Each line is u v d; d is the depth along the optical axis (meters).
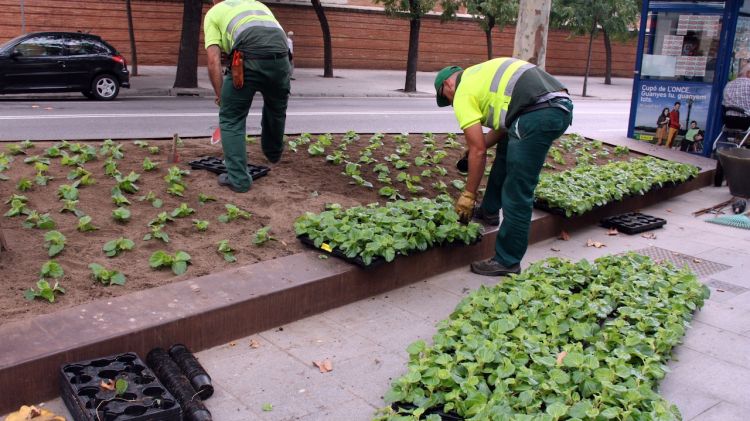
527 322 4.17
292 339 4.27
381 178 6.96
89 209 5.34
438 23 35.41
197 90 19.73
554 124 5.04
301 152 7.75
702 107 10.48
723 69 10.25
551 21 32.25
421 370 3.49
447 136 10.05
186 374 3.56
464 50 36.78
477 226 5.59
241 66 5.70
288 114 14.42
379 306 4.85
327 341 4.27
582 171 8.08
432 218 5.46
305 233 5.13
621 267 5.34
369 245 4.78
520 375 3.43
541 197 6.78
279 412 3.47
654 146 10.84
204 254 4.81
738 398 3.78
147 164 6.36
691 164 9.70
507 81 5.13
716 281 5.75
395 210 5.57
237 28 5.77
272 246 5.07
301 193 6.29
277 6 30.25
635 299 4.65
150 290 4.16
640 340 3.94
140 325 3.71
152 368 3.60
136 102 16.69
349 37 32.72
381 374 3.91
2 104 14.75
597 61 43.50
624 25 32.59
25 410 3.14
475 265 5.63
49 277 4.19
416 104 19.94
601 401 3.27
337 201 6.16
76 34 16.44
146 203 5.61
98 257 4.57
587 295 4.72
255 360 3.98
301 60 31.55
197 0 19.50
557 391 3.33
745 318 4.94
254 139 8.03
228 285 4.34
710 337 4.59
